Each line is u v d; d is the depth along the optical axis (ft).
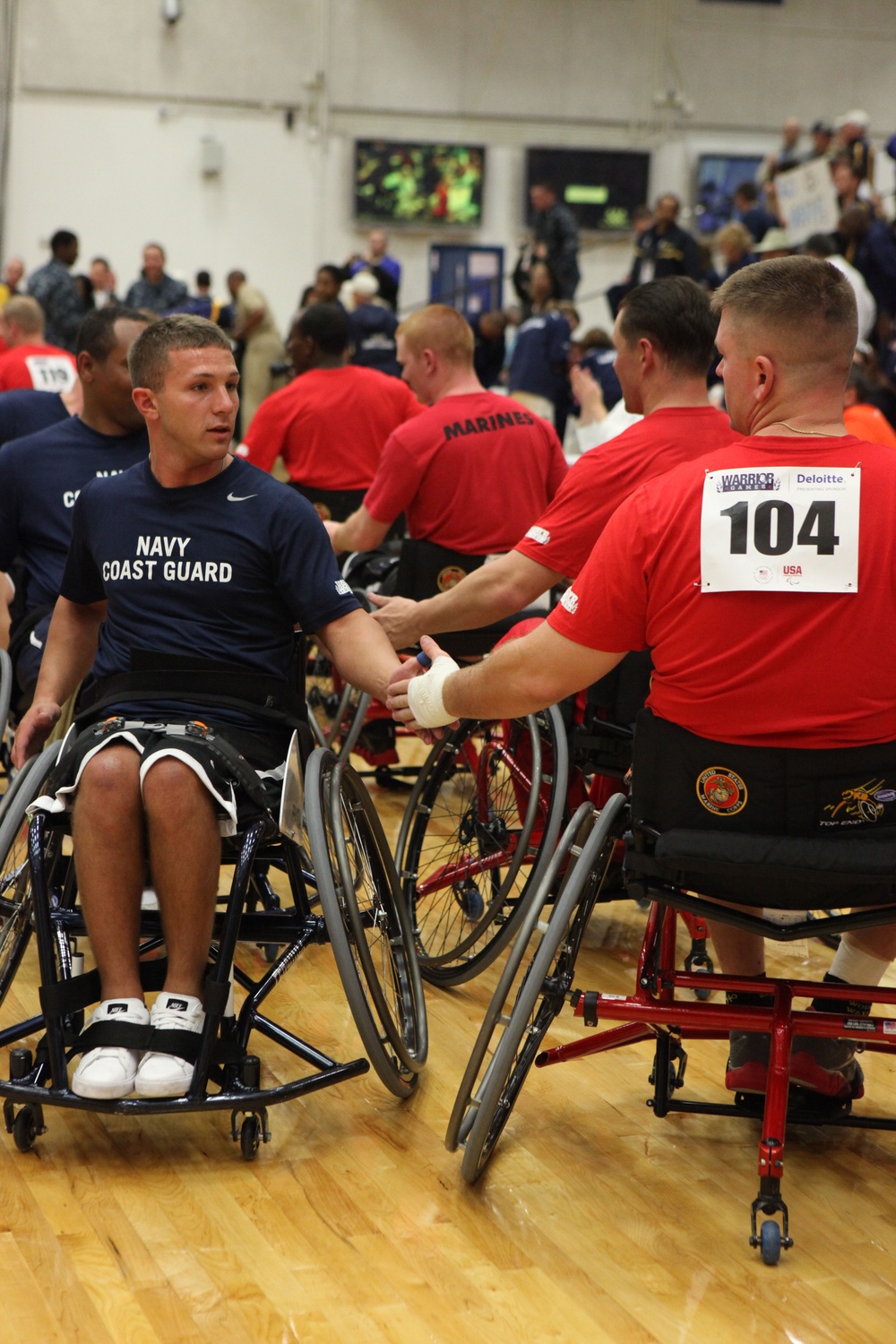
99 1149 7.15
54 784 7.38
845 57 47.60
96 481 8.05
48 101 44.39
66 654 8.51
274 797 7.36
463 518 11.90
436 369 12.18
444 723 7.18
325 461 15.14
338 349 15.17
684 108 46.96
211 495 7.78
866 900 6.33
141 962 7.52
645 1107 7.84
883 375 22.93
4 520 10.36
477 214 46.93
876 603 6.03
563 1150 7.27
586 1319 5.73
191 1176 6.87
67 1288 5.84
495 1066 6.44
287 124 45.80
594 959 10.16
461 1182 6.88
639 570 6.27
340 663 7.73
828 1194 6.86
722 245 26.50
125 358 10.01
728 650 6.13
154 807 7.00
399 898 8.48
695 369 8.77
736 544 6.09
